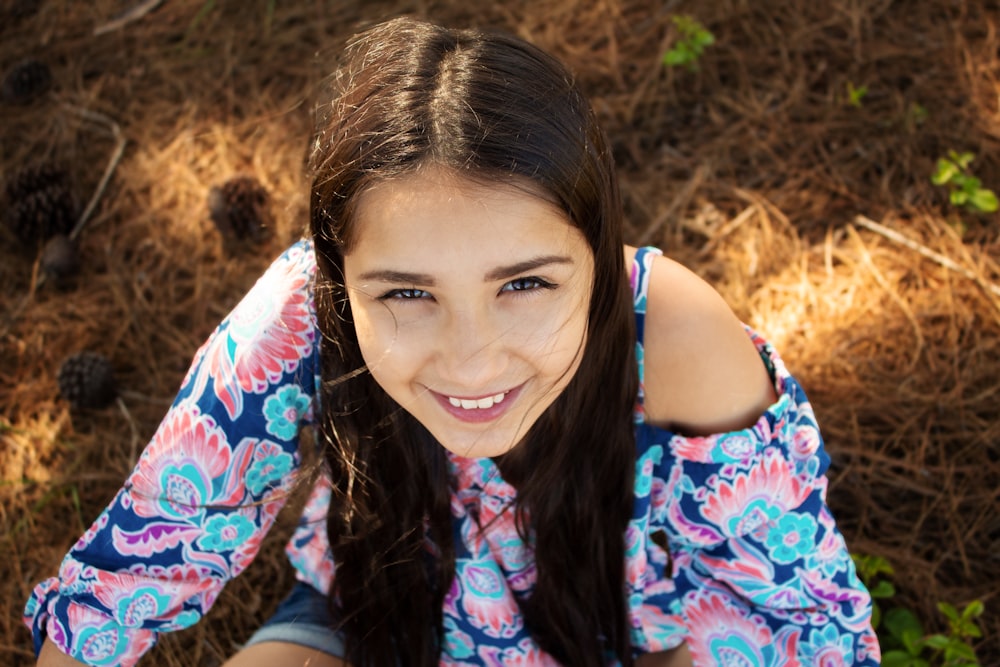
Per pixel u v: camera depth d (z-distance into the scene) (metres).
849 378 2.39
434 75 1.15
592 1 3.24
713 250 2.67
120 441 2.49
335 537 1.62
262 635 1.70
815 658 1.60
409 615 1.64
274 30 3.30
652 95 3.00
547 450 1.44
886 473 2.27
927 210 2.65
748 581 1.58
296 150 2.96
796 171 2.78
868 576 2.10
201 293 2.75
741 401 1.46
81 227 2.90
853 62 2.98
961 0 3.06
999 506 2.19
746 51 3.06
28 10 3.47
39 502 2.38
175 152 3.03
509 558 1.59
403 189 1.11
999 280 2.49
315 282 1.35
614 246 1.28
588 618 1.62
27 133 3.15
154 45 3.32
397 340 1.23
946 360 2.39
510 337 1.21
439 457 1.49
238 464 1.50
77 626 1.51
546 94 1.15
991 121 2.79
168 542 1.51
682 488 1.54
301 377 1.47
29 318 2.73
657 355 1.44
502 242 1.12
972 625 1.95
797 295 2.54
